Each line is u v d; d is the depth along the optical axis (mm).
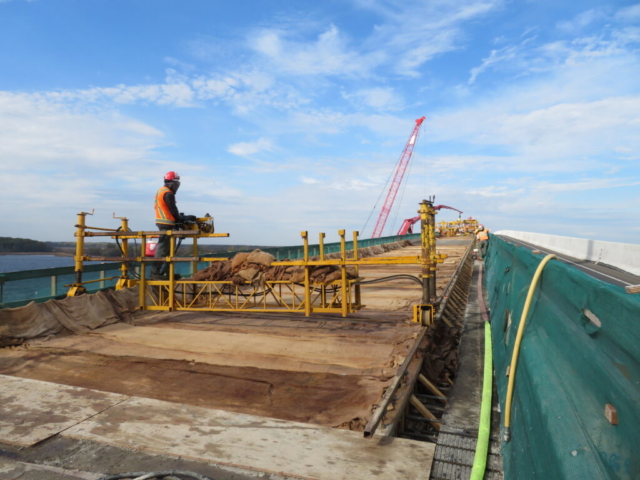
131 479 2693
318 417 3752
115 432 3336
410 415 4355
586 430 1814
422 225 6902
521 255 4816
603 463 1598
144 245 8508
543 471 2068
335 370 4844
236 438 3254
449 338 6742
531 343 3053
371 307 8945
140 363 5191
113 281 9477
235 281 7852
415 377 4574
